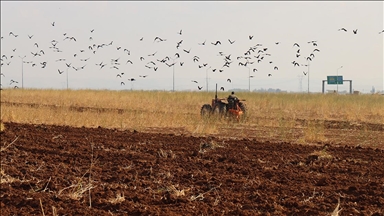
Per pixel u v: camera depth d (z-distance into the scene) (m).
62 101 43.19
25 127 23.19
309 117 30.23
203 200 10.48
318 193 10.89
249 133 22.00
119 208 9.89
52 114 28.36
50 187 11.52
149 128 24.08
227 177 12.47
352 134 21.73
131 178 12.34
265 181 12.01
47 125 24.25
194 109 35.84
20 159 14.95
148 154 15.80
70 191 11.18
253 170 13.27
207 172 13.17
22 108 31.22
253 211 9.57
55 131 21.83
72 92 52.25
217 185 11.63
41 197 10.62
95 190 11.25
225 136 21.06
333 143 18.97
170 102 41.38
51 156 15.52
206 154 15.80
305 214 9.42
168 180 12.23
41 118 27.50
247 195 10.81
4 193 11.01
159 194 10.98
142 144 17.86
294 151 16.42
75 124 25.84
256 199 10.39
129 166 13.89
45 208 9.90
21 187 11.68
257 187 11.45
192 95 47.00
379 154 15.86
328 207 9.81
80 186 11.08
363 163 14.28
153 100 42.53
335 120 28.23
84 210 9.73
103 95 47.97
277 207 9.73
